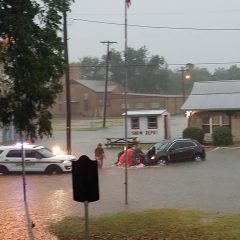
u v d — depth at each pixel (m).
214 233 12.98
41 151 32.88
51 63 12.91
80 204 20.56
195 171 31.00
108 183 27.09
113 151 45.12
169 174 30.09
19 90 12.79
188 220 14.61
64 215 17.91
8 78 12.92
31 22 12.59
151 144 50.06
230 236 12.57
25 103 13.10
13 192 24.59
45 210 19.16
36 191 24.83
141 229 13.95
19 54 12.52
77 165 10.12
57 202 21.22
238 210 18.17
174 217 15.02
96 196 10.15
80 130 73.12
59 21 13.04
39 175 31.94
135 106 128.75
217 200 20.75
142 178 28.73
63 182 28.20
